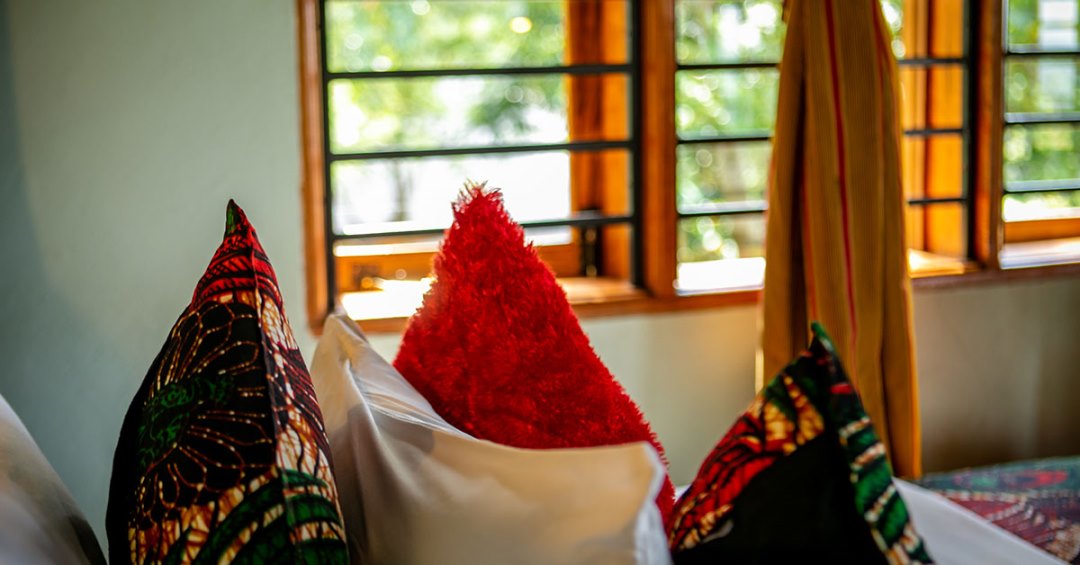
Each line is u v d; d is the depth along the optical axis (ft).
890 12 7.62
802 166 5.99
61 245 5.78
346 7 6.76
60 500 2.70
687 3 7.38
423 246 7.02
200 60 5.85
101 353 5.88
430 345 3.27
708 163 7.91
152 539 2.27
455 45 7.02
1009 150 8.22
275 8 5.93
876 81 5.81
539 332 3.09
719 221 8.04
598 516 2.02
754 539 2.11
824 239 5.84
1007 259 7.58
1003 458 7.67
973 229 7.45
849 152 5.80
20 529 2.29
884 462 2.14
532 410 3.00
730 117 7.77
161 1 5.77
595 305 6.61
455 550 2.18
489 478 2.31
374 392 3.05
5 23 5.59
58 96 5.70
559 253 7.23
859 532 2.06
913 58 7.25
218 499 2.19
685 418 6.93
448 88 7.08
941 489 4.67
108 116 5.76
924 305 7.32
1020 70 8.19
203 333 2.45
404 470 2.52
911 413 6.11
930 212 7.72
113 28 5.73
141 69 5.78
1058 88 8.33
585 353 3.12
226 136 5.93
